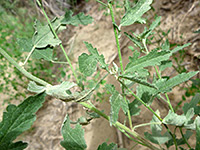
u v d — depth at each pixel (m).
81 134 0.14
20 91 0.58
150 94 0.18
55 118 0.50
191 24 0.44
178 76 0.15
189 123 0.16
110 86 0.13
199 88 0.35
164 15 0.49
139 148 0.35
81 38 0.62
